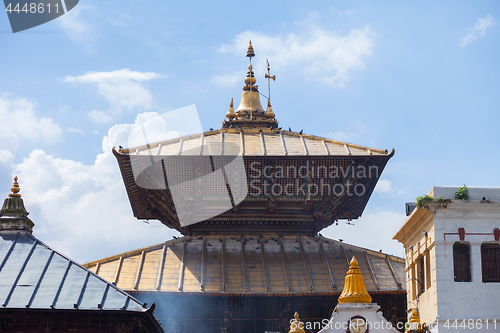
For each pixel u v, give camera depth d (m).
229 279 40.09
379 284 39.88
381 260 42.34
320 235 44.41
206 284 39.47
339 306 27.53
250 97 49.09
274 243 43.59
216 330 38.78
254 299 39.31
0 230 31.73
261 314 39.25
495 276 29.55
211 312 39.03
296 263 41.72
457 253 29.88
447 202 29.88
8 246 31.09
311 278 40.28
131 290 38.47
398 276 40.69
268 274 40.66
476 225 29.91
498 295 29.23
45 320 28.67
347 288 28.36
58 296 28.78
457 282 29.38
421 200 29.98
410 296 33.75
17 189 33.03
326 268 41.22
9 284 29.06
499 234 29.72
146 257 41.56
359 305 27.47
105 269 40.41
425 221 31.06
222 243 43.25
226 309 38.97
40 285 29.22
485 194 30.22
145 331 29.89
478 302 29.16
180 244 43.00
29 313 28.28
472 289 29.28
